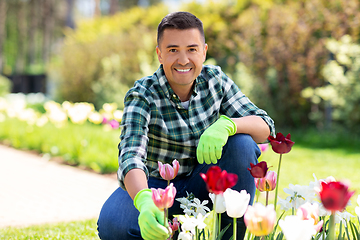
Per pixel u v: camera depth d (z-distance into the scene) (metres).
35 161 5.52
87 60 11.41
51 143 6.11
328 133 6.54
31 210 3.19
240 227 1.68
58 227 2.58
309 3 6.92
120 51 10.20
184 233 1.34
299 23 6.97
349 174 3.93
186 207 1.54
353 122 6.37
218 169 1.13
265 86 7.40
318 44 6.75
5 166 5.18
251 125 1.74
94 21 13.18
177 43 1.60
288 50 7.06
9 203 3.41
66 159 5.45
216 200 1.30
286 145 1.40
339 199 0.97
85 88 11.45
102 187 4.04
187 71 1.64
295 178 3.79
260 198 3.10
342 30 6.43
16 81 21.39
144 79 1.80
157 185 1.83
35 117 6.95
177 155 1.80
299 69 6.85
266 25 7.55
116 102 9.55
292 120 7.43
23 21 30.55
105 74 10.40
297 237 0.92
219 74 1.91
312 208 1.14
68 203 3.42
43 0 28.30
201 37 1.66
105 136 5.89
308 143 6.34
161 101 1.74
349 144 6.03
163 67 1.71
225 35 8.30
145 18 10.86
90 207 3.29
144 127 1.65
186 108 1.79
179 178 1.86
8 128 7.55
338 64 6.62
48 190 3.91
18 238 2.29
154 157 1.81
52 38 30.52
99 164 4.85
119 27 11.48
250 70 7.65
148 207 1.27
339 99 6.21
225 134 1.57
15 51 33.47
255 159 1.69
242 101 1.94
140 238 1.66
